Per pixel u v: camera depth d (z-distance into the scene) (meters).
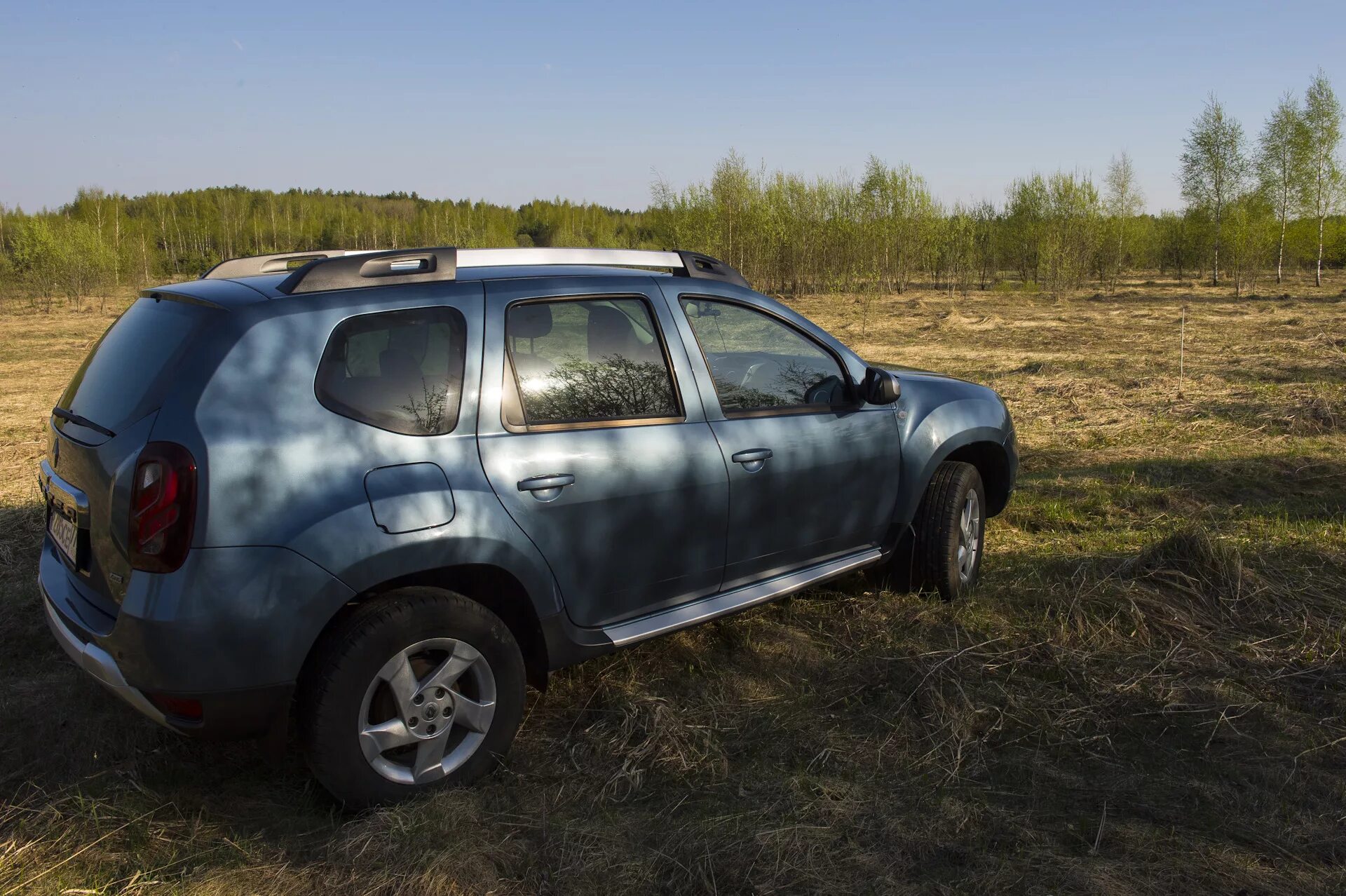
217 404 2.47
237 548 2.41
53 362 17.55
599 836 2.60
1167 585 4.44
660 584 3.30
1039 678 3.62
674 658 3.83
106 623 2.56
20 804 2.77
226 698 2.43
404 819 2.59
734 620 4.18
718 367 3.55
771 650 3.87
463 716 2.80
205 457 2.40
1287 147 36.69
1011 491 4.94
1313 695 3.46
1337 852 2.52
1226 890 2.36
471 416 2.84
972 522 4.55
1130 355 16.05
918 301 33.72
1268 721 3.27
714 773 2.96
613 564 3.13
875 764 3.01
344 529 2.52
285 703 2.52
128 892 2.35
